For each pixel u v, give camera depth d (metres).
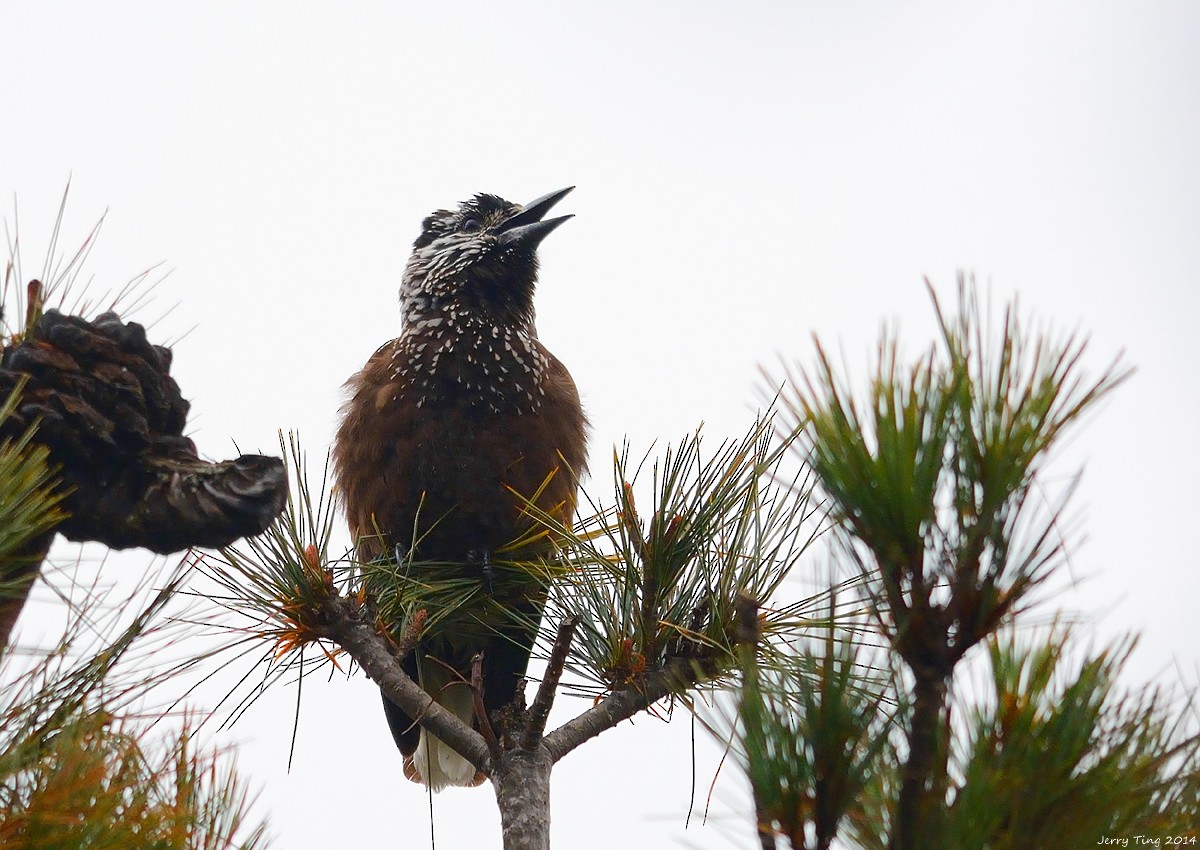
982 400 3.41
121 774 3.61
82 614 3.73
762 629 5.61
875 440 3.52
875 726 3.58
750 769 3.56
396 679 6.04
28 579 3.70
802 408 3.59
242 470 4.43
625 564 5.90
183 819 3.61
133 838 3.50
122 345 4.45
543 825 5.43
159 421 4.50
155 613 3.85
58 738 3.56
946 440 3.46
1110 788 3.29
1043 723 3.34
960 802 3.35
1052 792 3.29
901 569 3.52
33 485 3.65
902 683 3.51
